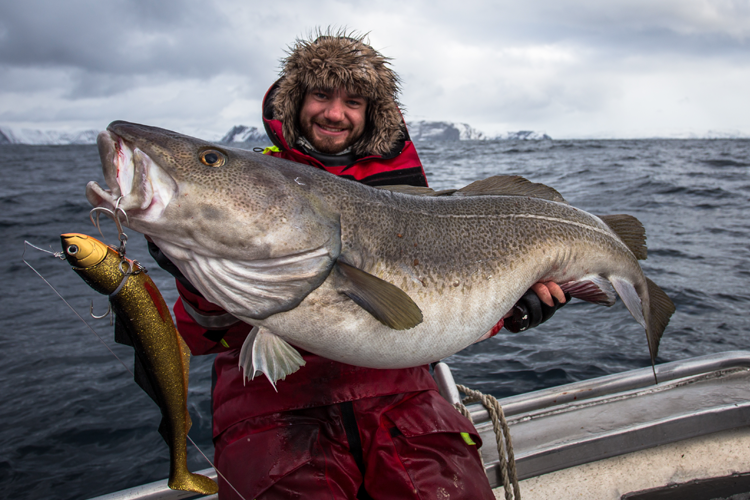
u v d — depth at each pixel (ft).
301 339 5.25
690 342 16.56
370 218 5.45
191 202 4.68
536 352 15.60
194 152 4.82
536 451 7.11
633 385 8.60
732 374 8.90
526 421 8.02
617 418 7.76
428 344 5.58
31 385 13.89
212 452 11.24
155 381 4.90
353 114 7.08
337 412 5.67
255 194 4.87
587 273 6.81
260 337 5.23
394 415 5.72
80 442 11.41
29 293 21.93
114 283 4.42
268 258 4.93
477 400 7.29
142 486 6.47
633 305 7.23
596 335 16.88
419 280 5.56
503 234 6.14
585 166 100.68
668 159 123.03
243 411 5.73
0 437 11.55
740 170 86.69
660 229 35.17
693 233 33.68
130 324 4.63
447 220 5.93
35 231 38.65
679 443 7.66
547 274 6.46
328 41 6.99
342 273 5.13
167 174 4.66
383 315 4.93
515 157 147.23
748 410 7.70
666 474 7.38
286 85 7.06
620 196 51.31
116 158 4.52
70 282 23.72
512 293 6.09
